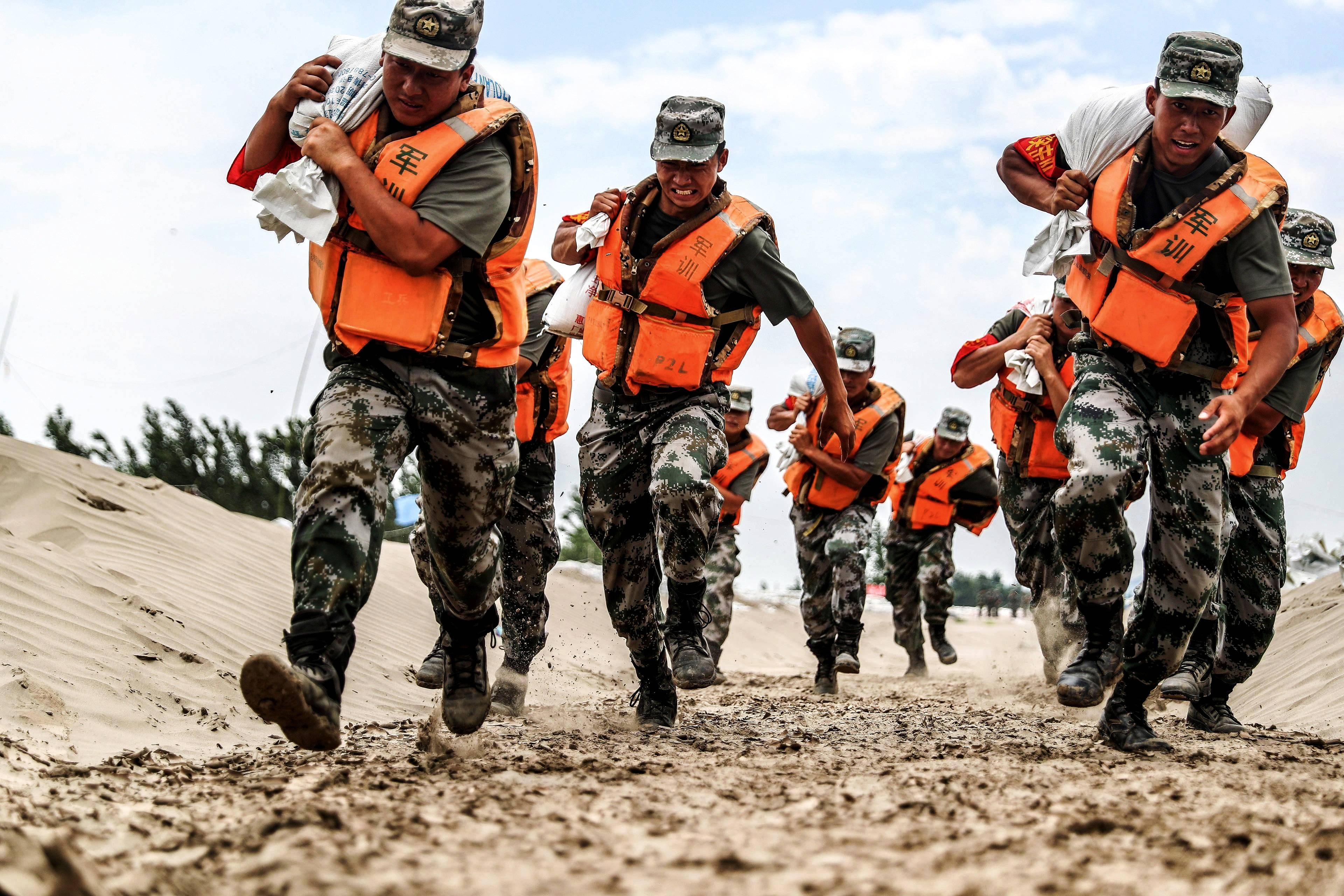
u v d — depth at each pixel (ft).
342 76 12.00
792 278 17.39
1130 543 13.99
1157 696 25.25
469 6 11.73
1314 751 15.61
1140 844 8.27
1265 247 13.61
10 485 32.12
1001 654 55.62
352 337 11.84
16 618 19.40
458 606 13.10
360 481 11.23
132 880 7.31
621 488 17.61
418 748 13.92
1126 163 14.10
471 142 11.80
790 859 7.75
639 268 17.29
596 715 20.65
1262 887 7.16
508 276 12.27
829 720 21.33
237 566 31.19
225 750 15.98
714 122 16.85
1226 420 13.00
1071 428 13.98
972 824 8.94
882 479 33.30
